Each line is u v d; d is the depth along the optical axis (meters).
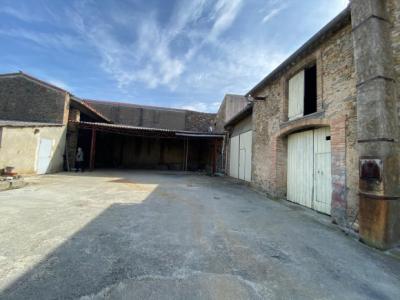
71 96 11.66
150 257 2.57
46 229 3.28
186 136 14.44
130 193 6.39
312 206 5.30
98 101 19.92
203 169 17.55
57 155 10.94
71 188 6.73
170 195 6.38
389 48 3.36
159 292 1.94
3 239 2.86
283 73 6.40
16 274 2.10
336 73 4.38
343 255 2.87
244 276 2.27
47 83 11.16
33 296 1.80
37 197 5.31
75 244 2.81
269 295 1.98
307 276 2.33
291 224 4.11
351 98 3.99
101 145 16.47
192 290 1.99
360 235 3.35
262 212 4.89
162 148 17.89
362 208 3.35
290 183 6.27
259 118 7.95
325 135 5.05
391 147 3.18
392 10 3.38
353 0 3.67
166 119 20.78
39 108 11.05
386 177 3.11
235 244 3.08
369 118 3.32
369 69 3.35
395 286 2.22
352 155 3.91
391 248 3.04
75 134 12.32
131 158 17.41
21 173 8.74
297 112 5.88
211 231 3.54
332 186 4.30
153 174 12.75
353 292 2.09
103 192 6.36
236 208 5.16
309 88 5.71
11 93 10.99
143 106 21.36
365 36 3.43
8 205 4.48
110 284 2.02
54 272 2.16
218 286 2.07
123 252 2.66
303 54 5.38
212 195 6.69
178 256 2.63
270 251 2.91
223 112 15.33
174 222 3.91
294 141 6.19
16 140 8.51
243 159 10.31
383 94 3.22
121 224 3.66
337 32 4.40
